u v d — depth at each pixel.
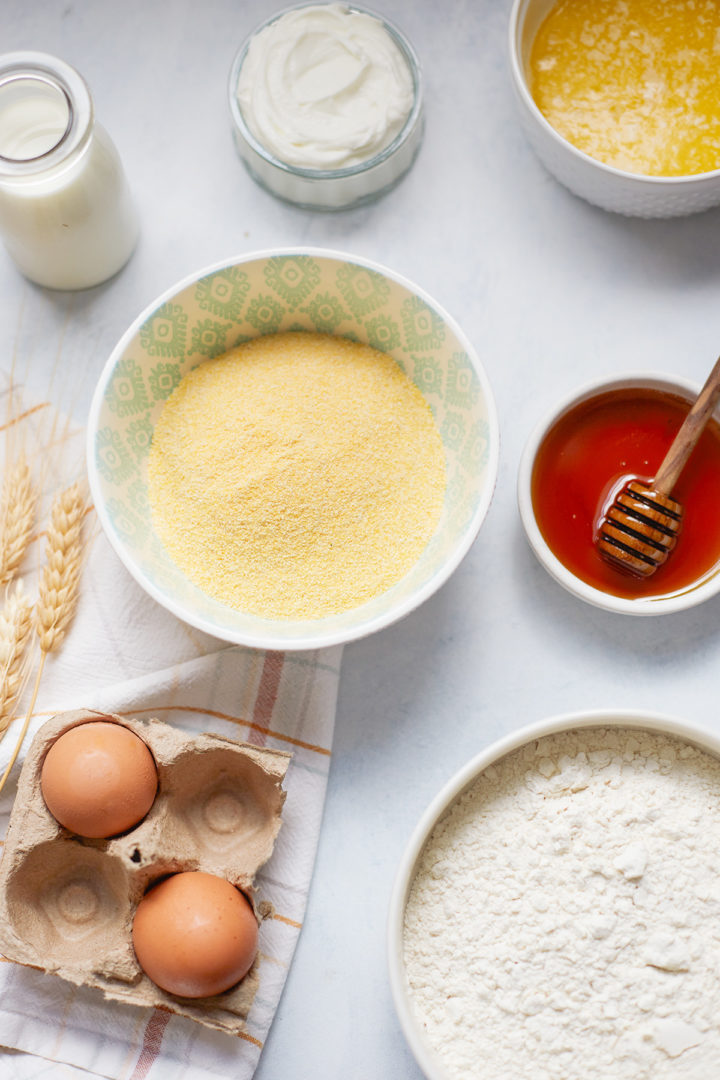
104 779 0.52
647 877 0.54
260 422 0.57
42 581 0.57
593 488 0.59
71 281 0.60
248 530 0.57
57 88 0.54
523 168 0.62
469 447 0.56
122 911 0.56
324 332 0.59
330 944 0.58
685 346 0.61
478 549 0.60
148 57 0.62
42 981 0.57
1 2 0.62
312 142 0.59
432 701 0.59
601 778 0.56
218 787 0.57
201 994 0.53
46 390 0.60
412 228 0.61
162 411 0.58
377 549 0.57
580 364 0.61
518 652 0.59
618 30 0.60
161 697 0.58
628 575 0.58
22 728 0.57
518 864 0.55
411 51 0.60
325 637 0.53
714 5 0.59
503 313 0.61
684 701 0.59
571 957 0.54
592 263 0.61
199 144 0.62
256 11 0.62
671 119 0.59
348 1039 0.58
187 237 0.61
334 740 0.59
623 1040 0.53
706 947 0.54
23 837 0.54
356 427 0.57
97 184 0.56
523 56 0.59
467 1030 0.54
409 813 0.59
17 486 0.58
